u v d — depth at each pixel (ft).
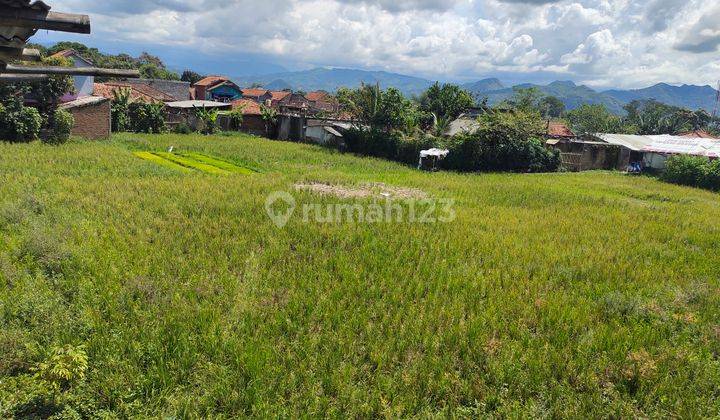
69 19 9.37
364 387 19.74
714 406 19.98
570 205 61.46
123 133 114.52
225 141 115.14
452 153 102.47
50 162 63.00
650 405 20.10
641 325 26.66
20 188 46.32
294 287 28.66
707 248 43.73
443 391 19.85
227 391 18.71
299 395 18.78
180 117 136.26
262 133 150.20
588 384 21.01
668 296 31.09
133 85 156.97
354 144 116.57
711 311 29.01
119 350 20.63
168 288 27.45
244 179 63.31
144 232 36.70
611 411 19.31
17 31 9.78
